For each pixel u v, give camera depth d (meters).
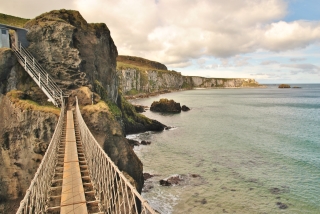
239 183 25.25
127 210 15.10
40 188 8.22
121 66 163.12
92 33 33.62
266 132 48.41
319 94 174.50
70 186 9.54
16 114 20.17
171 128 54.09
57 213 8.20
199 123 60.28
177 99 139.38
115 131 21.58
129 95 154.62
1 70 22.28
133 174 22.03
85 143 14.55
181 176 27.12
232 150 36.47
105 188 9.04
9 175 19.33
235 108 93.12
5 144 19.80
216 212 20.25
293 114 74.69
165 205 21.34
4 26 24.69
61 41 27.41
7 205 18.83
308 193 22.83
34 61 25.36
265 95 172.38
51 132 19.78
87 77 28.28
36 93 23.73
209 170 28.75
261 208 20.67
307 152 34.72
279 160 31.62
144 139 43.94
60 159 12.76
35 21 28.36
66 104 23.81
